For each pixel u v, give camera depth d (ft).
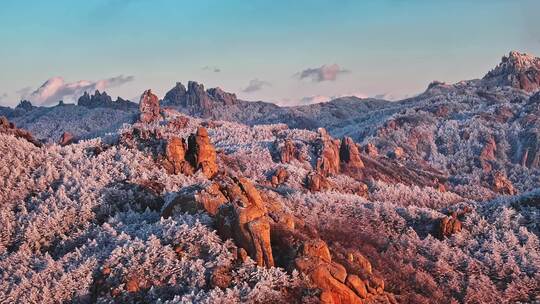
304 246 295.07
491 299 352.69
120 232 358.43
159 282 293.43
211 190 362.12
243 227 303.68
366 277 303.89
